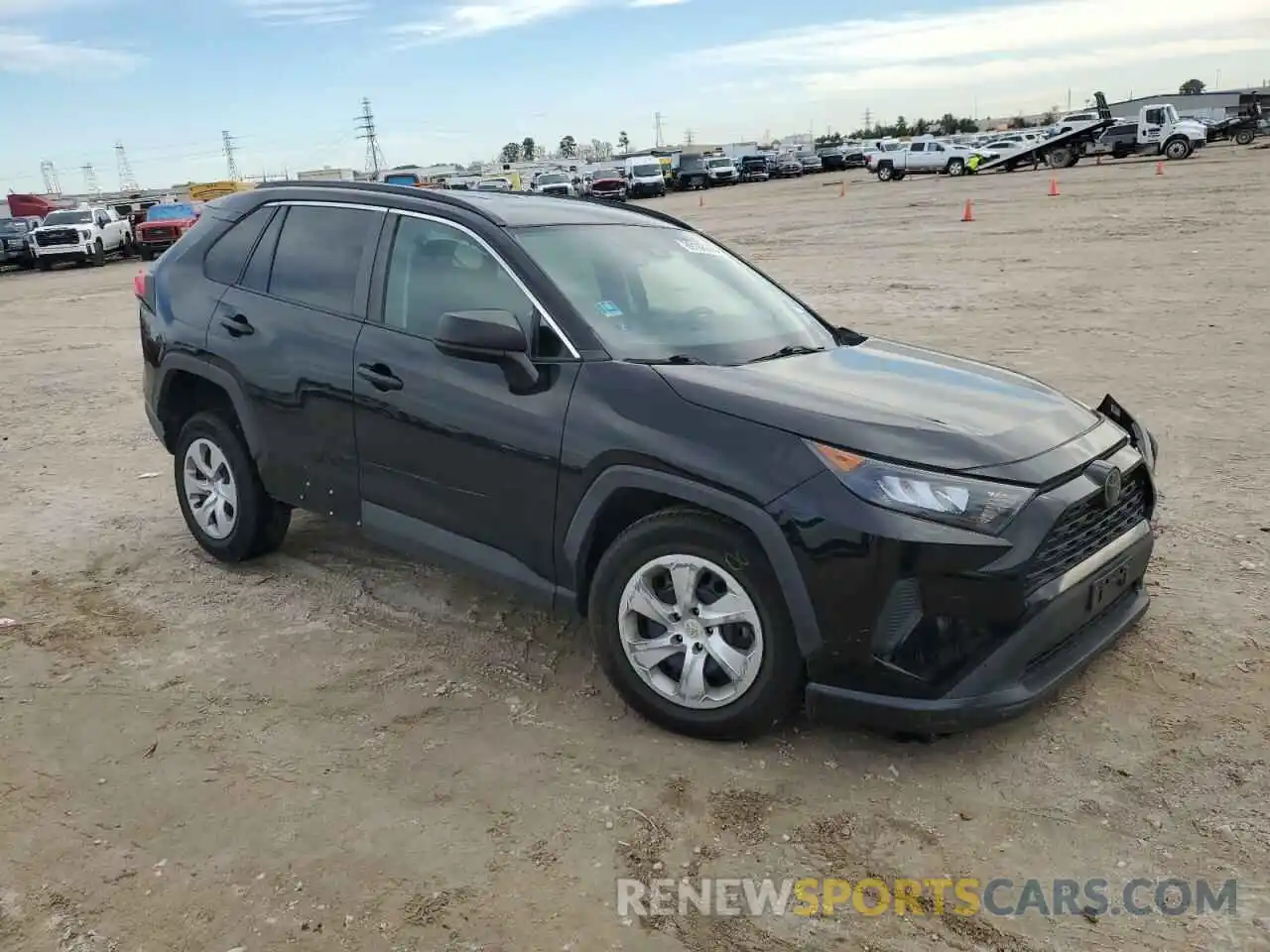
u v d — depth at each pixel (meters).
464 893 2.79
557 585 3.73
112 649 4.27
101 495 6.47
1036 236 20.09
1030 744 3.42
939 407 3.46
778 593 3.18
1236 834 2.95
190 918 2.71
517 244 3.95
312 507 4.57
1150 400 7.69
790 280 16.22
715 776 3.28
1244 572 4.65
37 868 2.92
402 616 4.54
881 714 3.12
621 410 3.47
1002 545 3.02
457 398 3.87
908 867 2.86
